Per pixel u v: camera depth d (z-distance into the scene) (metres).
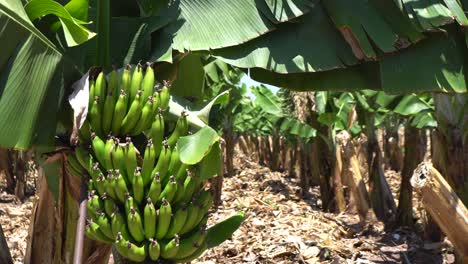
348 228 7.65
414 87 3.04
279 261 5.78
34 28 2.45
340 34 3.15
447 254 5.88
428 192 3.30
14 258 6.09
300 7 3.05
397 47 3.01
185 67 3.65
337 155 9.30
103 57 2.89
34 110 2.47
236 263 5.81
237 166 18.70
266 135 18.75
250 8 3.04
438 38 3.10
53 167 3.07
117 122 2.52
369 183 8.00
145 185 2.46
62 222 2.94
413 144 7.13
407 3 2.98
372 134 8.02
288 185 13.38
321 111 8.80
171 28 3.04
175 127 2.64
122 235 2.40
